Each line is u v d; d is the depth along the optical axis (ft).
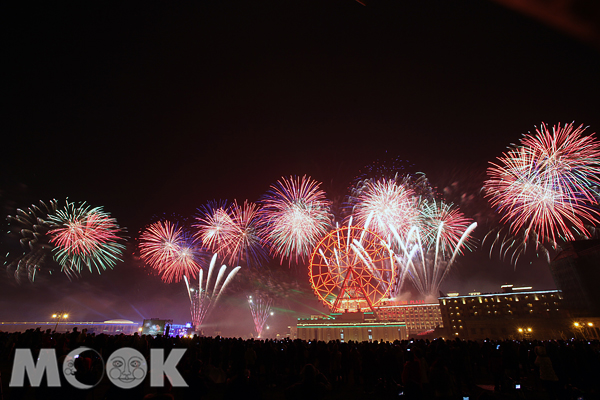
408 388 37.42
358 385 69.87
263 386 65.92
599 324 301.02
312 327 351.05
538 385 64.64
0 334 99.14
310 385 27.30
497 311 368.07
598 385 56.44
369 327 337.52
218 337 79.20
